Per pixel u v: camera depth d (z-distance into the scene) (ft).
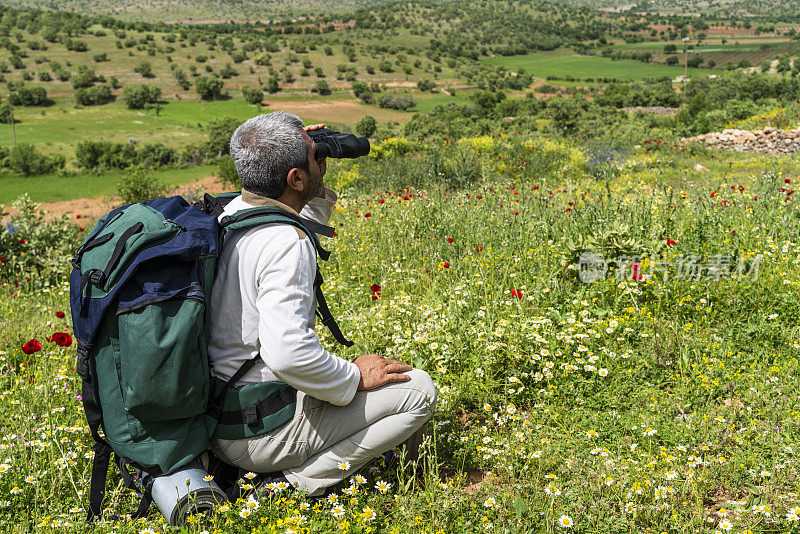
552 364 10.71
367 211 25.96
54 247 24.59
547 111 229.45
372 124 393.50
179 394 6.51
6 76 623.77
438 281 16.56
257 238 7.00
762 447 8.76
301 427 7.43
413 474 8.38
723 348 11.64
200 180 228.02
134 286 6.40
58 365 12.37
